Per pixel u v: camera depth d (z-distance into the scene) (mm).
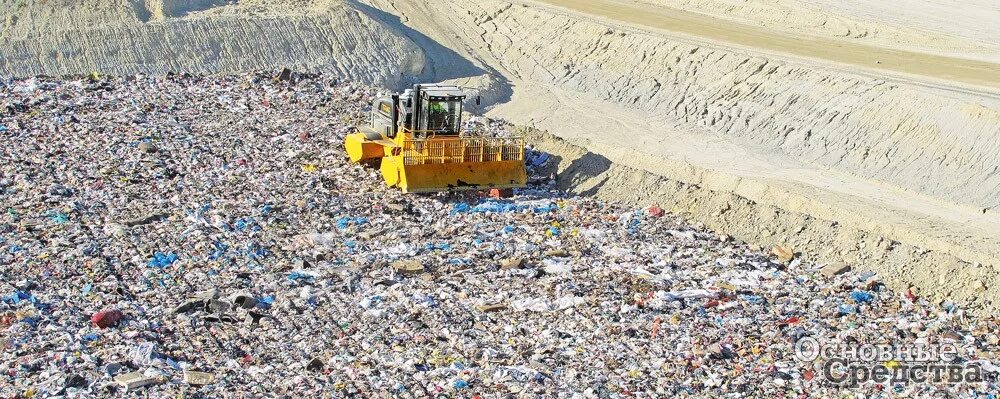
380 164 58125
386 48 85750
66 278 40781
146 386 32656
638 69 83375
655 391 33969
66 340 35281
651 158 64250
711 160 66000
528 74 86750
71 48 78188
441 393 33281
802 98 72688
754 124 72062
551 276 44000
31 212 48188
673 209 54031
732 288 43469
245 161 57938
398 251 46438
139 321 37500
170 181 53875
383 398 32844
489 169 55562
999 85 72250
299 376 34062
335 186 55125
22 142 58844
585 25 90375
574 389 33906
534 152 62812
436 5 97688
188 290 40656
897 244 46938
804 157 66625
